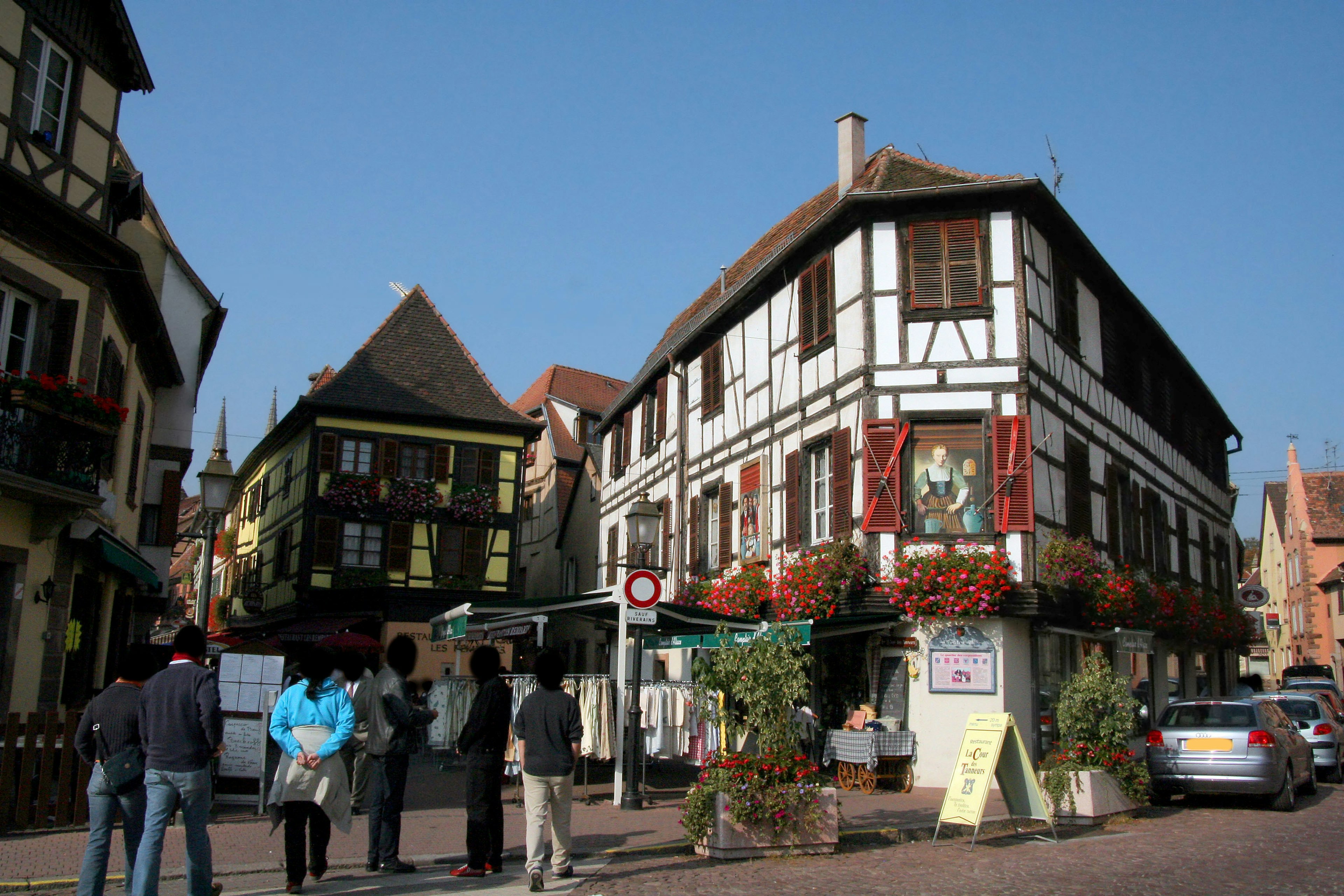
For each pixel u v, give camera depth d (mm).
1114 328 20109
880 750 14141
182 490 21219
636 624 12203
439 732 15727
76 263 13562
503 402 32531
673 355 23250
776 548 18188
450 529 30859
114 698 6805
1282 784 12898
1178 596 20625
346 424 30375
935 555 14945
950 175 16531
